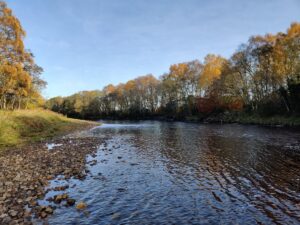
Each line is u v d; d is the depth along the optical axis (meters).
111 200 9.91
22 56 42.31
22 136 28.80
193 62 84.50
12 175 13.07
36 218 8.17
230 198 10.05
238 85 61.44
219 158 17.27
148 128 48.31
